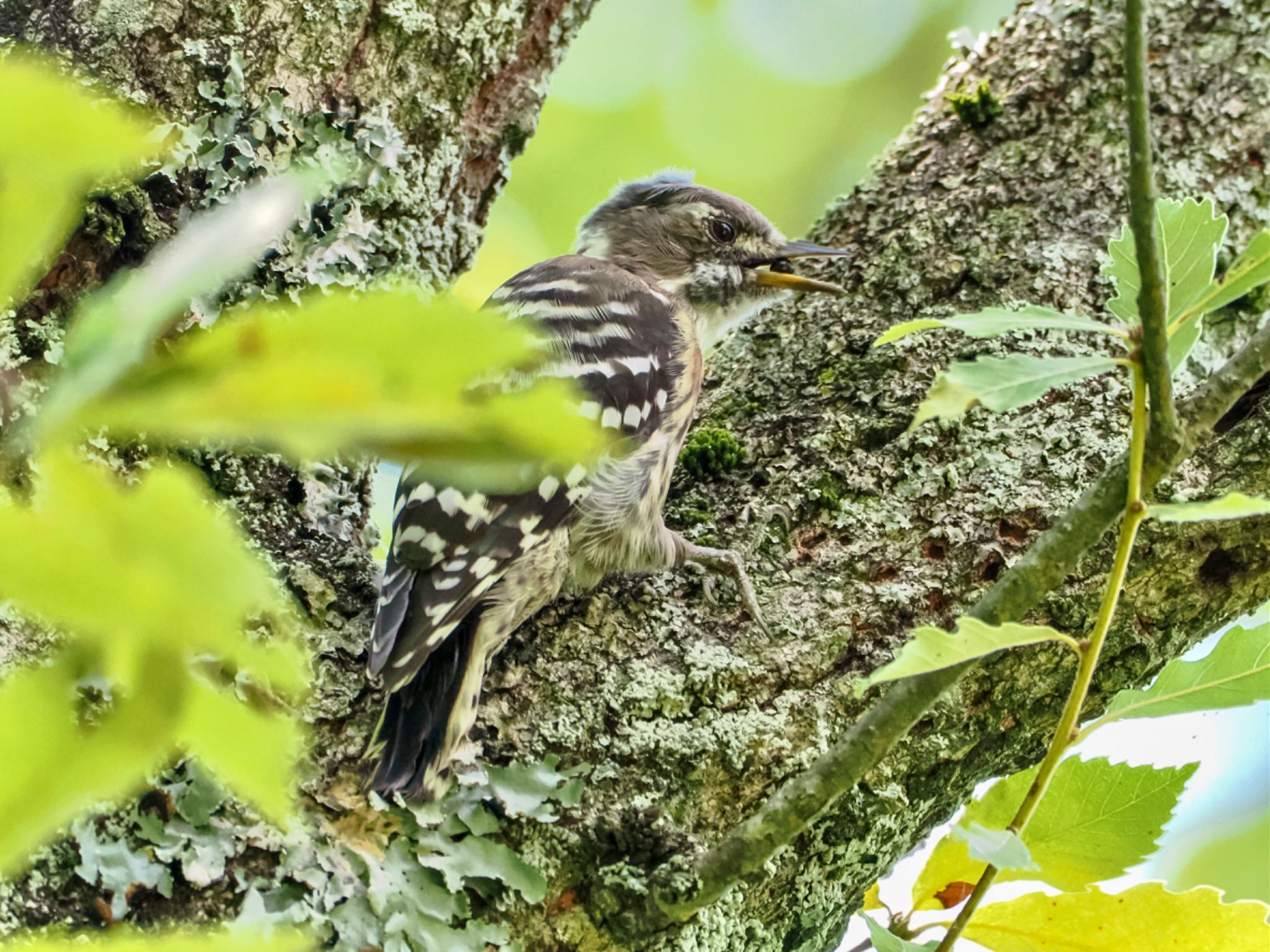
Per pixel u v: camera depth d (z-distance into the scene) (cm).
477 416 148
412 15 647
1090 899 461
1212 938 455
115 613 136
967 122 735
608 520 579
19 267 135
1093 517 421
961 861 479
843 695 523
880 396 615
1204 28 727
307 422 139
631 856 472
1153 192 362
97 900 422
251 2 614
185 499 142
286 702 462
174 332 542
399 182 636
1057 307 639
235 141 592
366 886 447
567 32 709
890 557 561
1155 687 396
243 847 441
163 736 151
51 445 140
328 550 554
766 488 597
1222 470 562
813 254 705
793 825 437
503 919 460
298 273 591
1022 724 548
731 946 491
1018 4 787
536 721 505
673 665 525
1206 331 645
